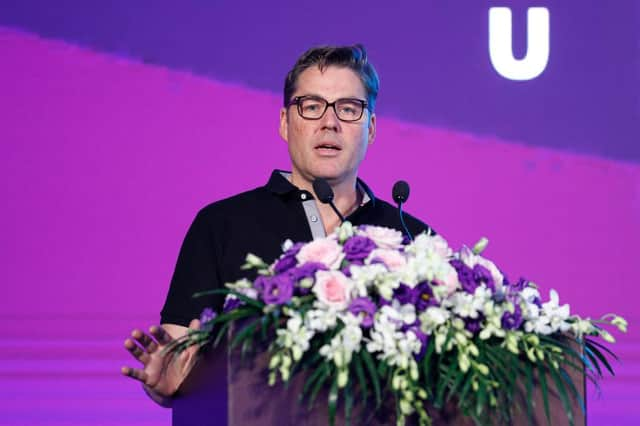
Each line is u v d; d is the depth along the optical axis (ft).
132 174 23.02
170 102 23.12
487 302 7.07
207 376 7.43
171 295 10.39
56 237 22.89
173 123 23.11
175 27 23.17
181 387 8.32
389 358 6.67
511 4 24.12
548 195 24.27
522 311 7.31
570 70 24.36
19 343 22.58
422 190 23.80
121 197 22.99
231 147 23.18
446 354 7.01
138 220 23.02
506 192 24.12
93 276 22.90
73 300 22.89
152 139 23.06
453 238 23.93
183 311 10.20
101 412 21.30
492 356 7.03
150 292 23.02
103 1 23.03
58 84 22.93
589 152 24.36
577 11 24.41
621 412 22.71
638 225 24.56
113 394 22.26
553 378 7.13
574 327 7.48
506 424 7.08
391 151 23.73
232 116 23.21
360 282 6.82
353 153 10.44
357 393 6.88
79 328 22.81
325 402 6.87
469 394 6.95
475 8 24.02
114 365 22.81
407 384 6.65
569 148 24.32
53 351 22.68
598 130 24.41
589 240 24.43
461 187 23.95
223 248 10.46
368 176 23.65
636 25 24.54
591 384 23.95
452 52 23.95
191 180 23.11
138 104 23.06
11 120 22.81
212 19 23.25
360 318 6.65
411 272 6.94
